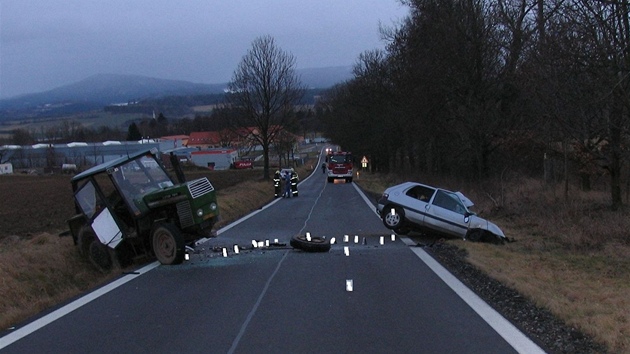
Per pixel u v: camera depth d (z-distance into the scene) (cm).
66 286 1165
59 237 1490
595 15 1370
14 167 10212
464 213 1612
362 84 6694
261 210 2828
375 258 1295
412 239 1664
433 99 3525
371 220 2239
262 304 865
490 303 848
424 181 4156
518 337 673
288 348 649
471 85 3161
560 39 1538
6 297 992
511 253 1357
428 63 3359
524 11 2605
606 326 685
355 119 7294
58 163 9619
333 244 1555
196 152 10581
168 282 1048
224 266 1204
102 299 921
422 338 679
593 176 2823
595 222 1662
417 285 989
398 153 7119
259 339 685
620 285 970
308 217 2398
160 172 1377
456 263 1214
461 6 3184
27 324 784
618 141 1692
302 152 15800
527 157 3284
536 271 1105
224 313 816
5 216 2773
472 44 3116
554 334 683
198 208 1266
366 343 664
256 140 4906
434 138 4175
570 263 1212
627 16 1347
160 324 765
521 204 2312
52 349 670
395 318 774
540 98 1802
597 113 1680
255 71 4638
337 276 1082
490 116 3153
